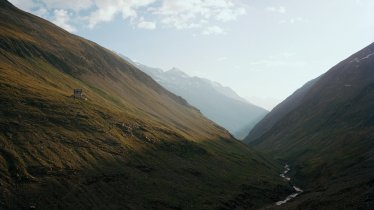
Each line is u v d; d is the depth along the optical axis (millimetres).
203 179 101938
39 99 105062
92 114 111438
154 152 106562
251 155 172000
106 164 88125
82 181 77125
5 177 68688
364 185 75375
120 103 157625
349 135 159500
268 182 118812
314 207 73938
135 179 86688
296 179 139250
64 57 182125
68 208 67500
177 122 180625
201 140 153500
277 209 84625
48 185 71438
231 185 104875
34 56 159000
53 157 81062
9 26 182625
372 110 180875
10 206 62375
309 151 180125
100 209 70688
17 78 116812
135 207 75125
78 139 93500
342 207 66062
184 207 80875
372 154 114188
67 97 117938
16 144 80000
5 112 90625
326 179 115188
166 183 90438
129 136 109062
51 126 93938
